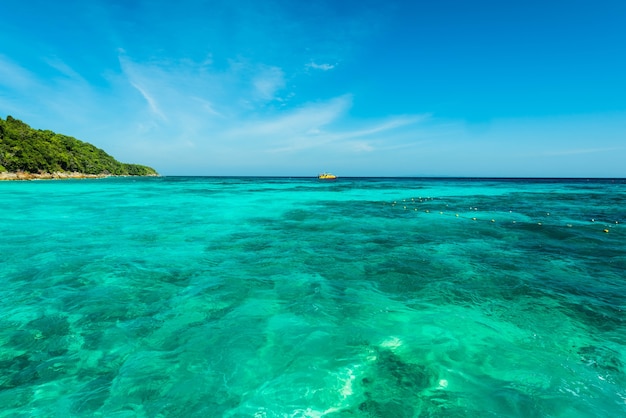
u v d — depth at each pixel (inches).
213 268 362.6
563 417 149.3
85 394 163.8
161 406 156.6
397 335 220.7
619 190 1903.3
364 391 166.7
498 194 1530.5
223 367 185.9
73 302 269.1
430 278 331.9
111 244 469.1
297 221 685.9
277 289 303.1
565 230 581.6
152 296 284.0
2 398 160.1
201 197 1280.8
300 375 179.3
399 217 745.6
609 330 226.7
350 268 365.1
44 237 510.3
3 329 224.1
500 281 321.4
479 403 158.2
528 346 207.2
